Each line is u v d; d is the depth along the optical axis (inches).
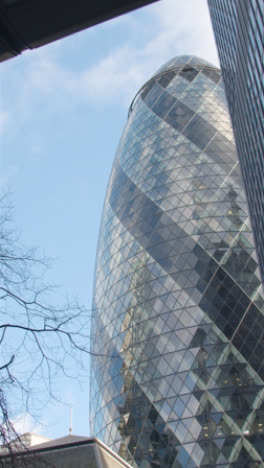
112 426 2591.0
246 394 2262.6
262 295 2519.7
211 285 2603.3
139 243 3038.9
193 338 2470.5
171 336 2544.3
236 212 2945.4
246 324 2439.7
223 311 2498.8
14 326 447.8
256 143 1785.2
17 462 425.1
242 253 2726.4
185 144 3408.0
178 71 4052.7
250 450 2116.1
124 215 3307.1
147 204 3191.4
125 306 2891.2
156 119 3735.2
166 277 2753.4
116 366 2741.1
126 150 3782.0
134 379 2583.7
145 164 3462.1
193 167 3240.7
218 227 2866.6
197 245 2792.8
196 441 2190.0
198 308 2549.2
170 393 2384.4
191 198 3058.6
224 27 2310.5
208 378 2338.8
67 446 955.3
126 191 3442.4
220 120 3543.3
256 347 2368.4
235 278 2603.3
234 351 2381.9
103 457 956.6
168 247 2871.6
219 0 2273.6
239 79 2073.1
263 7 1322.6
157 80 4119.1
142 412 2445.9
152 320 2672.2
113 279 3107.8
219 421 2208.4
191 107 3661.4
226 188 3085.6
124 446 2447.1
